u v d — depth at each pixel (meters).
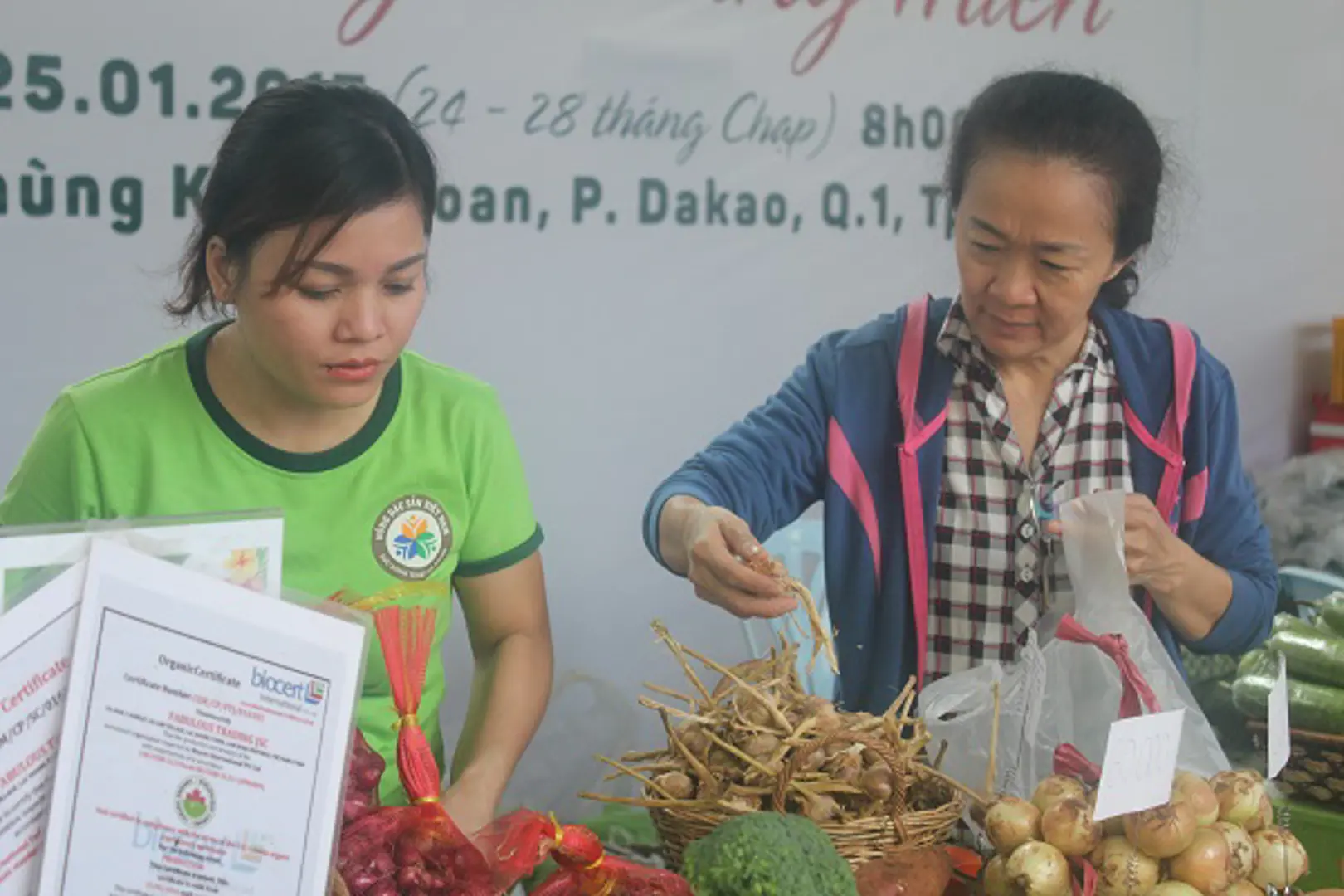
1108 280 1.72
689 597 2.92
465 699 2.77
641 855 1.74
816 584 2.64
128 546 0.83
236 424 1.48
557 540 2.85
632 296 2.84
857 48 2.90
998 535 1.78
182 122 2.58
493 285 2.76
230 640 0.85
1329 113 3.13
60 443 1.48
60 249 2.55
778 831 1.22
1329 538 2.82
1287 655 2.03
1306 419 3.18
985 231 1.62
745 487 1.81
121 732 0.83
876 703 1.82
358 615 0.90
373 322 1.32
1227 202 3.10
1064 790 1.33
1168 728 1.28
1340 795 1.94
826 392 1.87
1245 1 3.06
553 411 2.82
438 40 2.68
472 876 1.06
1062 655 1.50
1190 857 1.29
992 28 2.96
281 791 0.87
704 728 1.47
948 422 1.80
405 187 1.30
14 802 0.81
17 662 0.80
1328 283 3.18
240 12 2.59
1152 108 3.04
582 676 2.86
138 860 0.84
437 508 1.55
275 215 1.27
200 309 1.46
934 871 1.31
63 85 2.52
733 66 2.85
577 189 2.79
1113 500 1.55
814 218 2.92
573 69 2.76
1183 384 1.77
